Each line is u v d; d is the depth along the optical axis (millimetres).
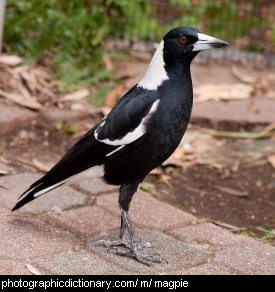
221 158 7855
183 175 7387
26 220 5762
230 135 8461
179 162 7566
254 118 8906
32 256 5137
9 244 5281
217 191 7082
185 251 5465
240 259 5434
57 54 9344
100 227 5805
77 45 9320
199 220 6148
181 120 5285
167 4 10523
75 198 6309
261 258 5480
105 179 5492
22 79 8688
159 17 10711
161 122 5184
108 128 5270
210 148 8094
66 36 9266
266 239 6090
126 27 10336
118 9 9844
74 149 5406
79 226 5785
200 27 10984
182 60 5293
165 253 5406
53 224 5762
